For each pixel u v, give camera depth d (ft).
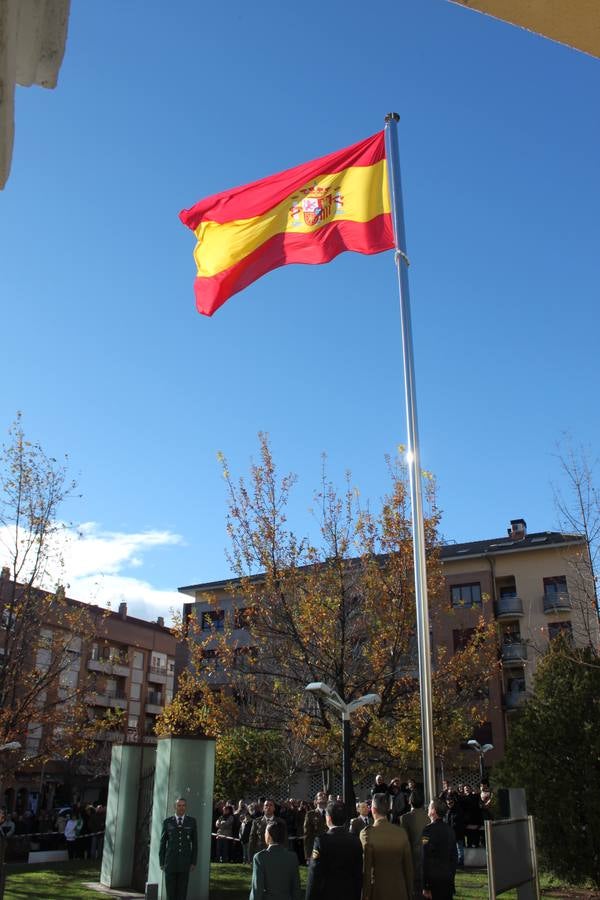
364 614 71.31
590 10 7.59
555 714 48.57
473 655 74.13
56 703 88.43
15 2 5.45
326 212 43.98
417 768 77.66
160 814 46.83
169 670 236.84
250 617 72.54
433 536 74.18
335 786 123.13
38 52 6.59
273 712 72.69
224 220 44.19
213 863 68.90
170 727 71.36
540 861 47.11
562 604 140.56
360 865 25.86
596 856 45.50
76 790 180.75
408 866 27.84
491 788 66.69
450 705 73.36
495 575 151.74
